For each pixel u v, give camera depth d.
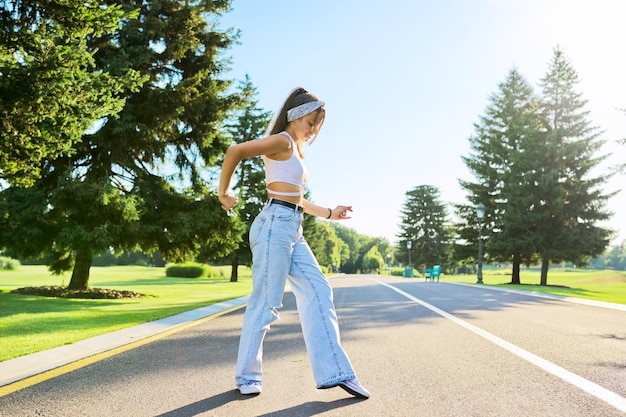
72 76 5.93
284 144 2.68
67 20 6.20
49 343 4.59
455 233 34.53
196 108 13.19
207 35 13.77
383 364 3.51
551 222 25.84
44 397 2.73
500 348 4.17
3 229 11.28
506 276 50.59
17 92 5.68
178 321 6.54
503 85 34.62
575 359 3.67
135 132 12.34
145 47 12.27
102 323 6.25
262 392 2.77
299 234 2.86
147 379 3.15
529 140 26.45
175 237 12.93
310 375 3.21
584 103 26.11
